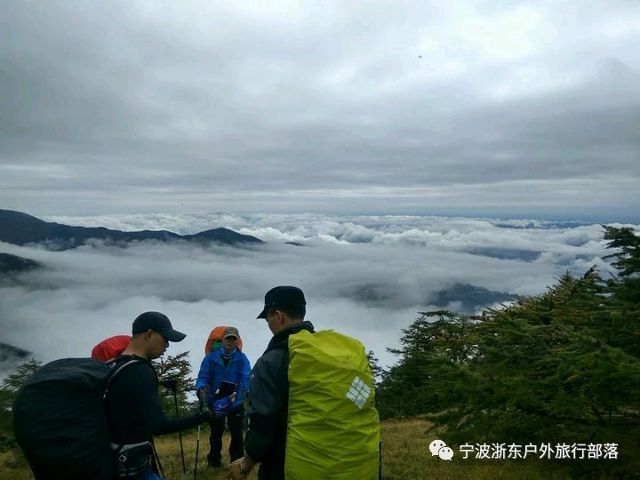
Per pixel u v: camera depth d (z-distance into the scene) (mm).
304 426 3094
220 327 7648
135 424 3570
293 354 3232
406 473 8180
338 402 3086
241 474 3371
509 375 8273
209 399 7344
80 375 3436
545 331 8648
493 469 8195
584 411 7504
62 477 3311
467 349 10766
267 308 3541
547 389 7598
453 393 8617
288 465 3109
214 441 7969
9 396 29062
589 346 6617
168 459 9281
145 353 3799
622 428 7688
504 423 8125
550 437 7891
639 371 6066
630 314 7383
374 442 3170
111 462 3479
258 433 3211
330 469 3031
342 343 3375
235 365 7477
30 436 3303
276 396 3223
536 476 7656
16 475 9078
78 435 3344
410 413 27172
